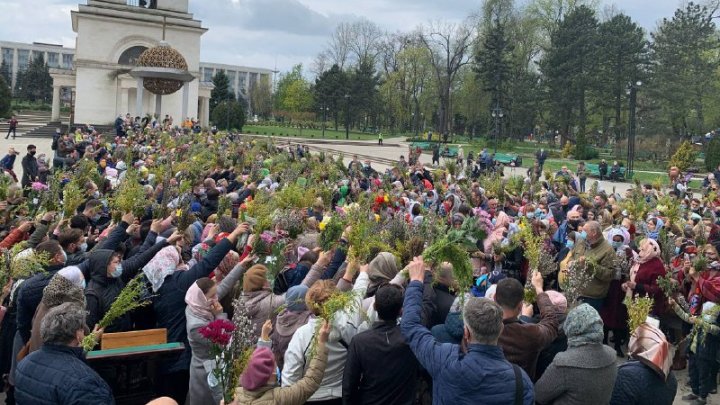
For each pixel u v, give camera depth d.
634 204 15.84
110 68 59.25
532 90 71.31
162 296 6.17
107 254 6.10
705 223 13.52
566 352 4.40
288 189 12.05
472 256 8.55
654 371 4.59
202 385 5.41
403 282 5.35
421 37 81.12
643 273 8.92
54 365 3.90
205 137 33.69
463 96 82.12
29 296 5.85
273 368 4.02
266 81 123.69
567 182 25.09
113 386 5.30
